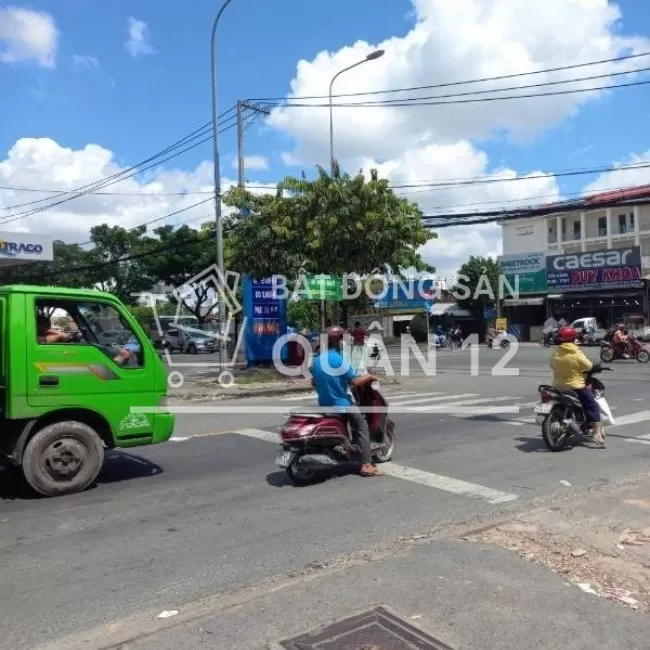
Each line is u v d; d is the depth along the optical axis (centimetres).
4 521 599
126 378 725
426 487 698
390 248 1684
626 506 596
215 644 354
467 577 434
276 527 571
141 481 745
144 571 474
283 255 1681
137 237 4303
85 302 708
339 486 707
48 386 673
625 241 5225
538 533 524
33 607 416
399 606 392
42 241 2064
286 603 400
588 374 896
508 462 809
